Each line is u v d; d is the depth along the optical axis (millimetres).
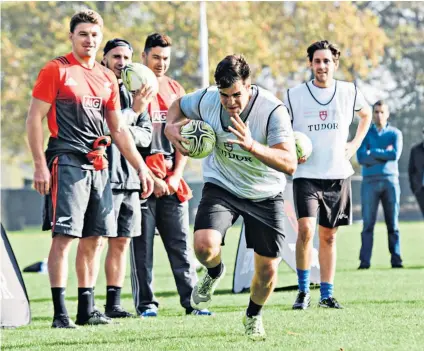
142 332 14195
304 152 16469
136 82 16297
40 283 24938
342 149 17594
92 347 12695
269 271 12945
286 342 12750
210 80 65250
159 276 26875
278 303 18438
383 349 12047
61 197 14703
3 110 66750
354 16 69000
